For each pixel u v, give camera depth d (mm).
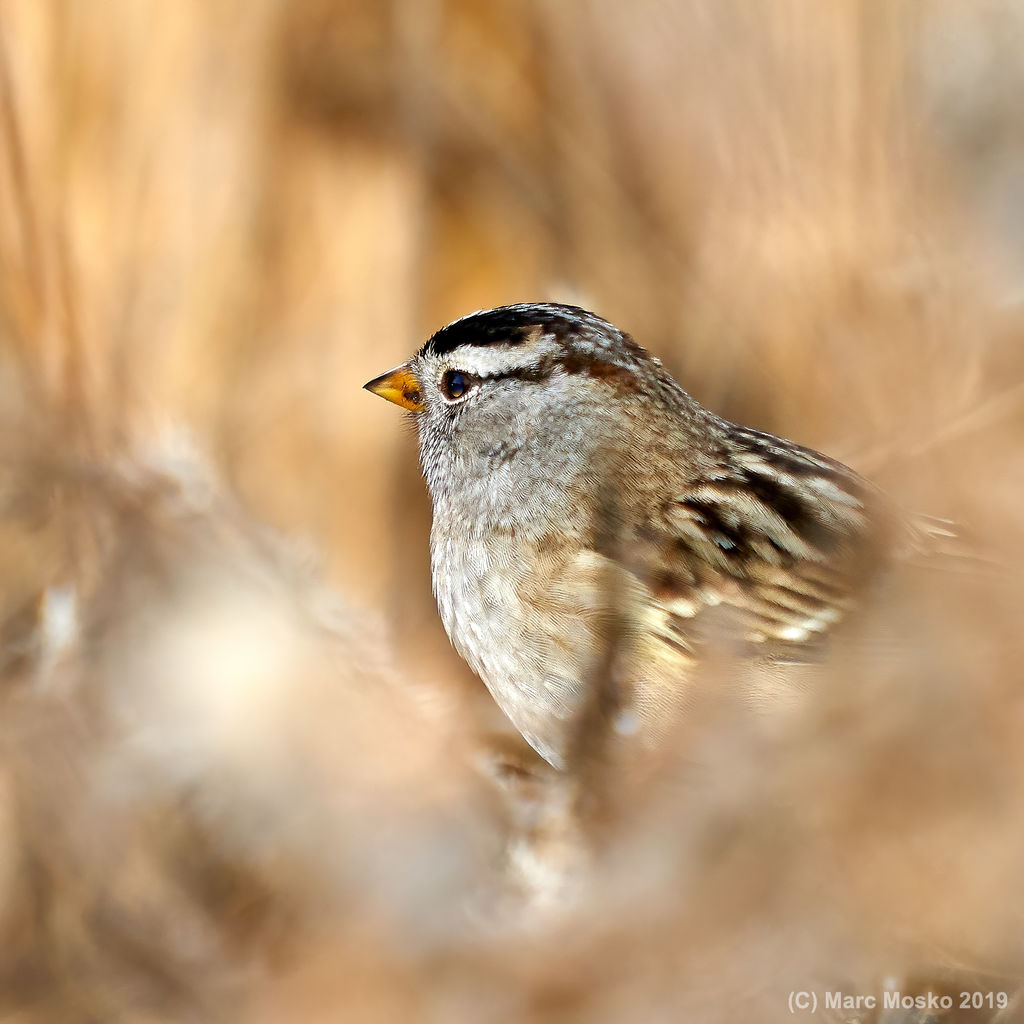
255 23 4340
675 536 4246
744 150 4324
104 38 4316
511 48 4363
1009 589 4172
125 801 4242
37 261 4297
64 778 4246
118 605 4254
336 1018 4180
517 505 4258
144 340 4312
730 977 4160
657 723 4234
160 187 4324
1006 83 4391
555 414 4258
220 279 4336
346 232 4355
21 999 4227
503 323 4266
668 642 4238
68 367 4289
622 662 4238
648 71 4348
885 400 4281
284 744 4230
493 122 4363
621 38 4348
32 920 4238
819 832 4156
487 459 4262
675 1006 4160
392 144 4359
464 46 4367
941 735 4156
